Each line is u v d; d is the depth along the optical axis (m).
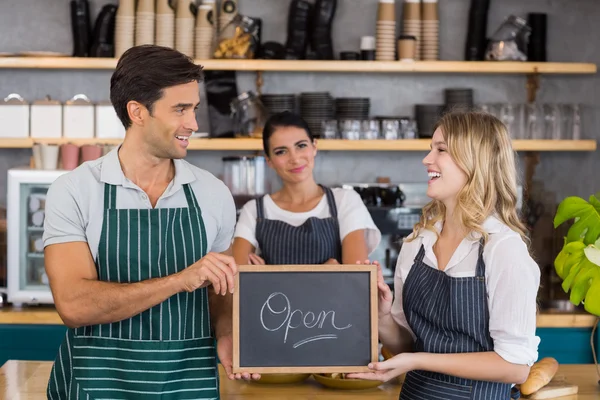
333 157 4.84
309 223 3.20
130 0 4.39
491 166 2.09
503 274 2.02
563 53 4.89
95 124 4.36
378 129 4.46
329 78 4.80
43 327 4.15
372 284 2.15
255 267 2.14
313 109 4.48
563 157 4.86
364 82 4.82
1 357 4.15
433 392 2.12
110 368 2.07
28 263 4.18
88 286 1.98
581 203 2.56
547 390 2.48
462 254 2.10
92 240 2.07
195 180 2.18
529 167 4.84
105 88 4.75
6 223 4.32
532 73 4.71
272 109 4.52
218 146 4.38
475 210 2.08
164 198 2.13
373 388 2.58
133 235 2.08
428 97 4.84
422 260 2.22
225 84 4.49
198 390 2.12
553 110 4.51
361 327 2.14
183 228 2.12
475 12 4.57
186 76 2.00
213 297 2.29
